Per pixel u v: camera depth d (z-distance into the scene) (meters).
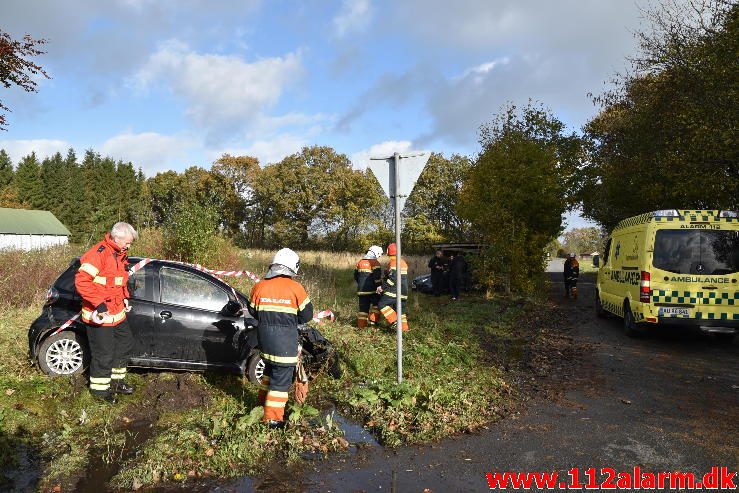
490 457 4.64
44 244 16.17
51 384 5.75
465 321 12.09
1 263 11.52
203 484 4.09
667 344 9.88
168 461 4.36
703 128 13.34
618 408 6.03
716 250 9.32
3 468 4.25
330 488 4.03
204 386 6.23
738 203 14.66
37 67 13.21
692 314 9.28
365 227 50.75
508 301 16.88
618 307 11.42
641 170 17.94
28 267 11.29
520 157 19.16
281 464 4.45
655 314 9.46
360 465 4.45
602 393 6.64
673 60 15.78
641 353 9.06
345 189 50.81
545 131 24.30
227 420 5.23
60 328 5.95
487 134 21.83
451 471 4.35
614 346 9.70
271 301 5.10
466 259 18.53
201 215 14.97
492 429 5.34
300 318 5.27
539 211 19.28
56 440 4.76
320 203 51.41
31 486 3.98
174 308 6.30
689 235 9.44
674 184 16.52
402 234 47.28
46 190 75.62
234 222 55.97
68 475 4.16
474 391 6.46
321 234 52.00
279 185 51.03
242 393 6.15
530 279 18.91
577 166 24.53
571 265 19.02
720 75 13.39
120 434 4.96
